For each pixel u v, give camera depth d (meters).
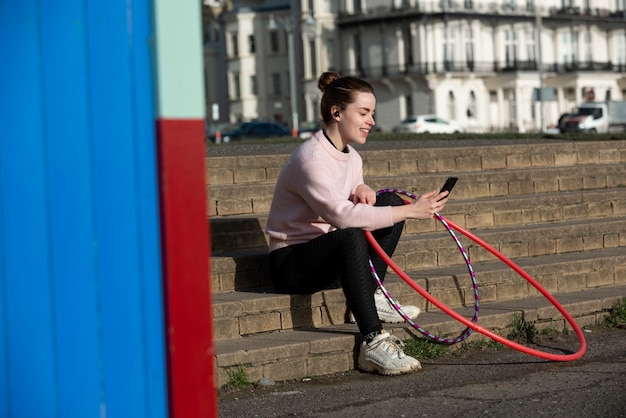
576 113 61.19
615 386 6.36
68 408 3.71
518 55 86.69
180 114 3.59
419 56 81.19
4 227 3.71
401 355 6.84
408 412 5.82
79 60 3.65
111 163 3.63
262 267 7.94
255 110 93.50
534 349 7.64
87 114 3.65
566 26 90.19
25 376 3.72
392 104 84.19
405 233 9.59
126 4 3.59
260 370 6.62
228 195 9.49
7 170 3.68
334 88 7.16
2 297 3.73
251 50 93.75
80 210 3.67
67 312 3.69
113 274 3.66
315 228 7.30
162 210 3.57
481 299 8.50
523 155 12.68
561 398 6.08
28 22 3.64
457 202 10.41
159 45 3.54
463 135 18.81
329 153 7.15
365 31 84.56
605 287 9.42
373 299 6.91
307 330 7.37
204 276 3.66
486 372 6.88
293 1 89.94
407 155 11.73
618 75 93.56
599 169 12.39
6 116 3.65
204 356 3.67
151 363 3.63
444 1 81.44
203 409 3.67
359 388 6.49
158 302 3.62
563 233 10.01
